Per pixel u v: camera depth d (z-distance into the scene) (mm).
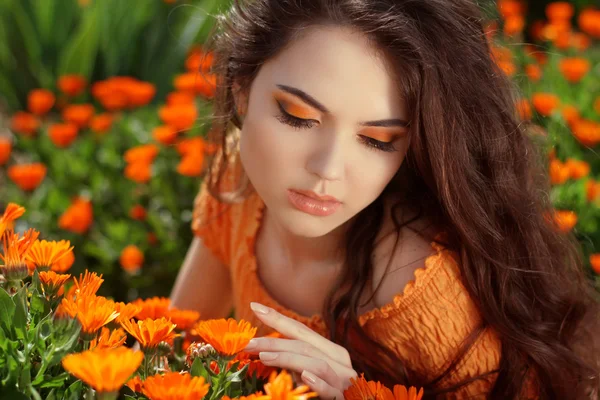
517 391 1519
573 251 1619
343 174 1405
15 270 1292
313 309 1572
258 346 1396
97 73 3771
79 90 3053
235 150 1628
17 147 2943
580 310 1567
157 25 3846
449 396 1525
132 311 1314
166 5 3889
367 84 1386
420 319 1490
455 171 1464
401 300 1481
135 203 2314
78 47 3588
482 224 1485
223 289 1734
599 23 3105
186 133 2381
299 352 1408
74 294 1311
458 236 1501
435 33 1426
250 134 1431
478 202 1493
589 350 1586
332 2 1386
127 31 3787
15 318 1241
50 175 2715
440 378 1517
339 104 1383
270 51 1411
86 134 2836
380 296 1513
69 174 2506
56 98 3672
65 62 3627
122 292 2148
